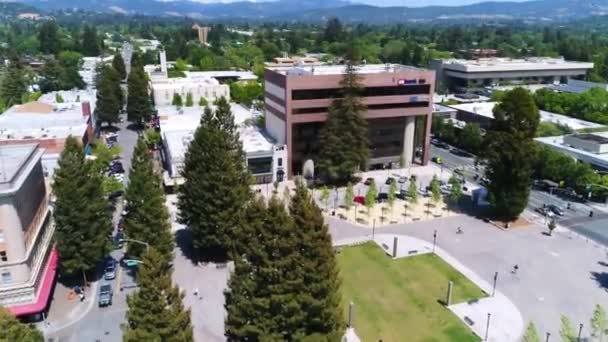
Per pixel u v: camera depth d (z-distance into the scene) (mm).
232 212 73938
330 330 46875
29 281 59969
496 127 93188
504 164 90750
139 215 69125
